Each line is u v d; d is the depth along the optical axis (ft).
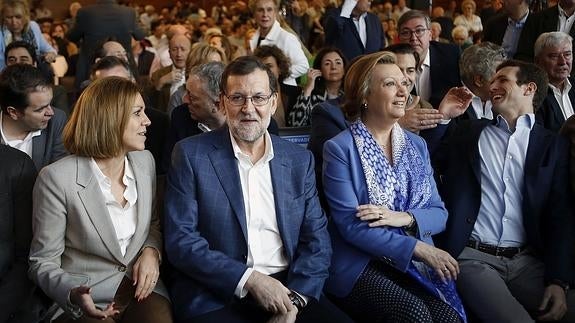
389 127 10.10
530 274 10.57
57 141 11.49
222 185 9.12
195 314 8.86
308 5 33.01
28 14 20.48
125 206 9.07
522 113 10.80
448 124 11.69
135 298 8.90
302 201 9.44
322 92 15.83
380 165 9.93
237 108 8.97
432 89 15.38
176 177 9.15
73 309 8.32
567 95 14.02
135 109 8.84
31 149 11.26
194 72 11.64
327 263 9.33
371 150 9.95
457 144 11.09
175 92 15.69
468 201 10.69
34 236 8.73
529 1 18.51
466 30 28.07
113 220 8.96
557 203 10.53
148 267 8.89
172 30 25.93
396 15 38.01
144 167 9.32
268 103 9.06
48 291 8.46
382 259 9.66
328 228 10.12
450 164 11.05
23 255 8.96
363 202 9.91
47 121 10.93
